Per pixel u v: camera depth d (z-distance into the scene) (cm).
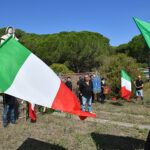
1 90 160
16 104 661
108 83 1202
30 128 538
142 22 251
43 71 184
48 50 2266
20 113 669
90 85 722
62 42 2402
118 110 818
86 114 191
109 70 1374
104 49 2906
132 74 1280
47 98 179
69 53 2416
